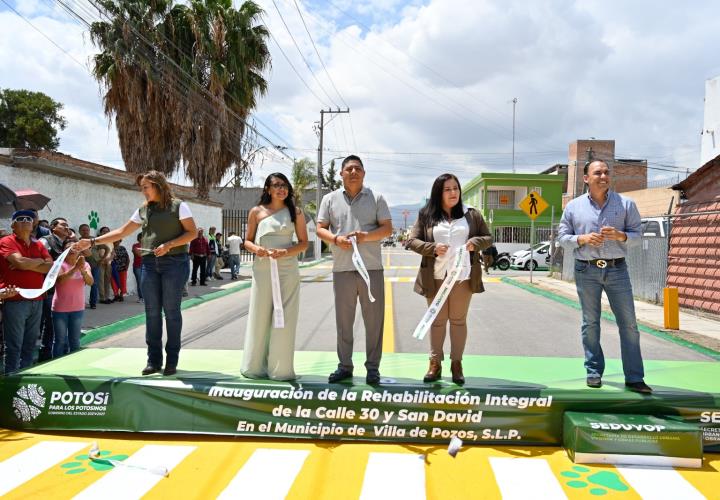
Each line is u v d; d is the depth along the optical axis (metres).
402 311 11.62
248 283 17.45
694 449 4.00
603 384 4.69
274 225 4.80
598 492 3.60
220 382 4.66
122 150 18.14
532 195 18.69
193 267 16.69
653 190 28.72
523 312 11.65
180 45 18.08
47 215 10.58
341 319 4.75
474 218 4.73
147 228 4.89
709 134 16.00
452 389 4.52
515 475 3.86
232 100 19.62
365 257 4.65
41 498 3.51
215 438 4.57
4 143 33.25
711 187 11.66
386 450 4.35
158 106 17.66
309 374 5.09
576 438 4.07
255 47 19.78
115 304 11.79
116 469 3.95
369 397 4.53
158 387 4.64
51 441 4.49
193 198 18.72
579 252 4.69
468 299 4.64
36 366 5.23
